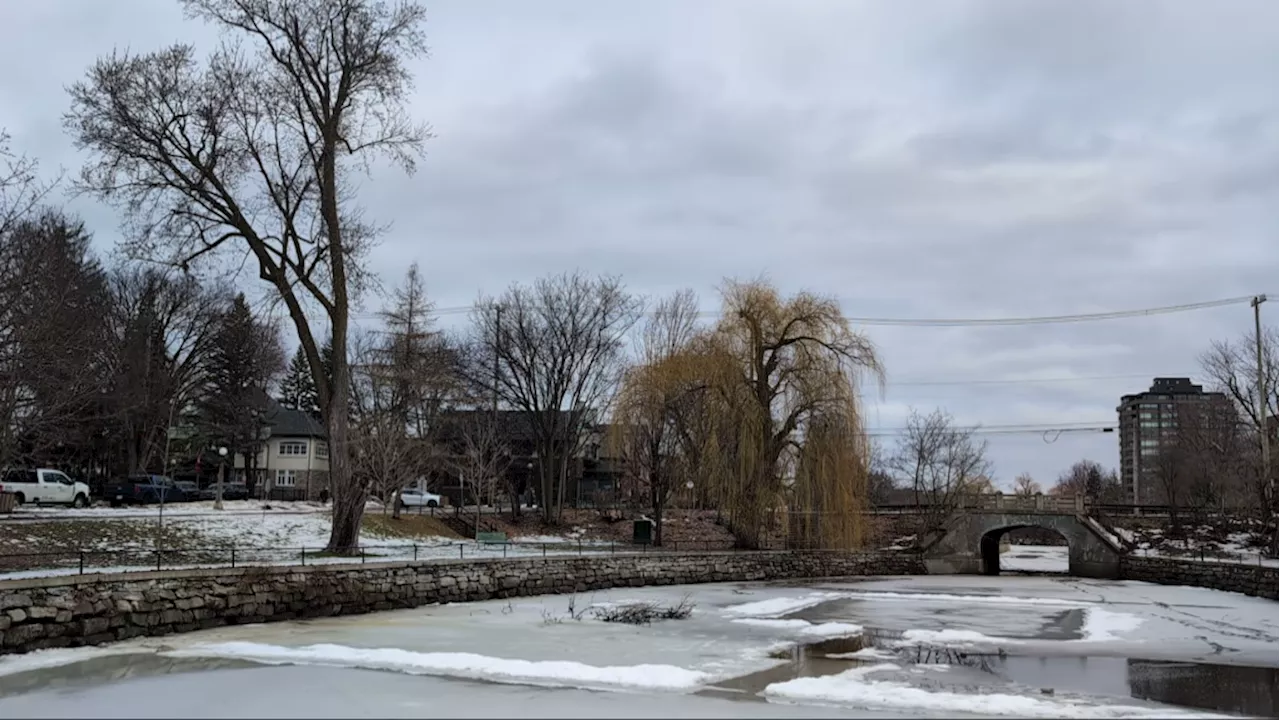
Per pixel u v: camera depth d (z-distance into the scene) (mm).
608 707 16156
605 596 37156
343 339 35594
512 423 69750
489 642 23984
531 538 52844
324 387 35406
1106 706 17172
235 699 16484
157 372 60000
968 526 56125
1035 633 28000
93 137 32375
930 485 91500
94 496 56062
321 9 35094
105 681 17906
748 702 16812
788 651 23578
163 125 33312
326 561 31406
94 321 44438
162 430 61719
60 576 21062
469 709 15867
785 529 49156
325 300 35594
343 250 36094
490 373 59938
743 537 48406
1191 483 70188
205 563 29359
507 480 66812
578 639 24844
